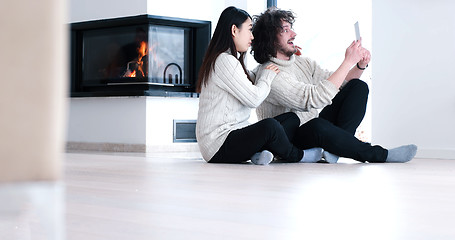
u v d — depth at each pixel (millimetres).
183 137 5996
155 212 1537
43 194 693
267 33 3650
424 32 4359
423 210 1603
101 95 5965
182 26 5938
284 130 3555
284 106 3707
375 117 4582
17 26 651
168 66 5902
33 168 670
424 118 4352
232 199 1825
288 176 2658
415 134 4387
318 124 3533
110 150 6047
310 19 6086
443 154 4215
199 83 3578
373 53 4605
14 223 1349
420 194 1980
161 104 5871
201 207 1641
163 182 2373
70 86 6262
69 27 6219
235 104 3504
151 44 5812
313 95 3502
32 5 655
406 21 4445
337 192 2029
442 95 4273
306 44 6105
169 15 5895
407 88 4430
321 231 1267
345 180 2469
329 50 6004
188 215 1488
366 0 5855
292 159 3510
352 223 1378
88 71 6203
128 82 5898
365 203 1740
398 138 4465
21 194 683
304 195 1938
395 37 4496
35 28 658
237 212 1546
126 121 5949
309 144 3598
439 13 4293
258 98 3420
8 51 649
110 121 6070
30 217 1430
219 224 1350
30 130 665
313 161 3588
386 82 4531
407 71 4434
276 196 1908
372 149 3557
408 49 4434
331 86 3488
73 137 6367
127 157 4457
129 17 5832
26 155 666
